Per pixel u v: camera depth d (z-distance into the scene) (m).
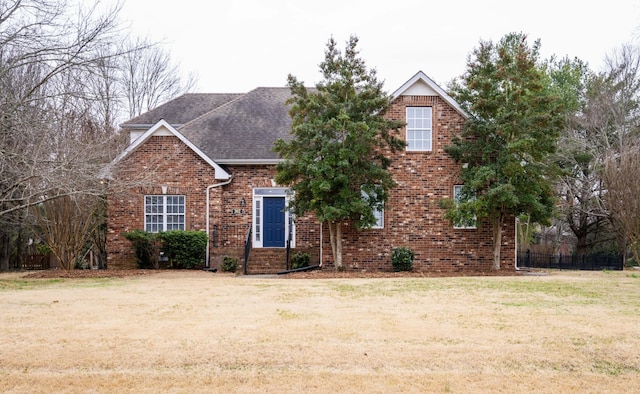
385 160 21.17
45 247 29.97
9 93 18.67
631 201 24.70
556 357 8.34
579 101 37.09
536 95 21.92
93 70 20.98
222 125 26.69
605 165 26.36
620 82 34.38
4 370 7.63
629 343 9.12
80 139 20.89
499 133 20.36
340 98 20.73
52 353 8.38
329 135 20.66
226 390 6.90
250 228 23.39
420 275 20.27
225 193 24.42
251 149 24.94
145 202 23.89
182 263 22.92
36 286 16.97
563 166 34.44
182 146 23.94
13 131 18.53
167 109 30.20
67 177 18.02
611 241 36.56
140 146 23.84
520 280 18.33
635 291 15.33
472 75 22.05
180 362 7.96
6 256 30.94
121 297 14.01
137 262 23.41
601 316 11.38
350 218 21.75
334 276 19.86
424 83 22.94
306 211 21.77
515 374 7.60
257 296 14.23
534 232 46.06
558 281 18.02
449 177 22.84
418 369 7.74
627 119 34.41
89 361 8.00
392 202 22.88
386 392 6.85
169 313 11.59
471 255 22.86
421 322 10.66
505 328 10.16
